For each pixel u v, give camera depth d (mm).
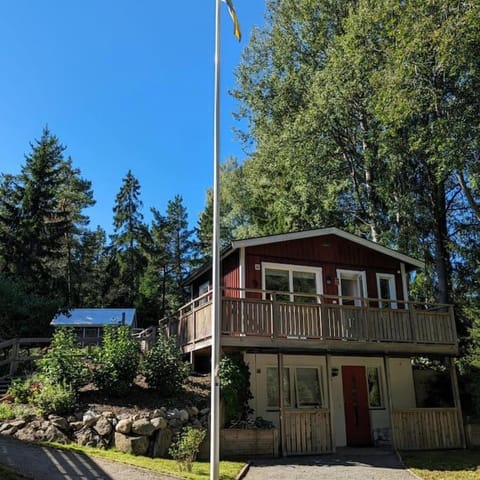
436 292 25078
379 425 16031
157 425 11000
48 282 32000
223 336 13039
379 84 19500
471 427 15031
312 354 14391
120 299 47875
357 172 26562
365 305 17109
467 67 16969
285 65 26891
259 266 15859
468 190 20328
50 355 12844
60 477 8328
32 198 33875
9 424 11047
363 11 21297
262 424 13062
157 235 52812
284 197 27812
